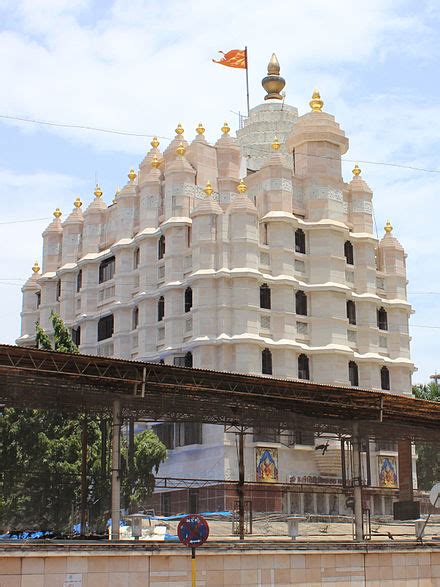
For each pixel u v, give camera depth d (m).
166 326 72.69
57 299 87.12
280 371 70.56
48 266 88.06
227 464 65.44
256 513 56.22
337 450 70.31
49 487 42.03
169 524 46.75
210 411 37.53
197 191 76.31
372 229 80.81
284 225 74.19
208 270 70.44
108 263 82.06
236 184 78.44
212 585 27.56
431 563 32.53
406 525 54.44
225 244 71.31
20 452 48.25
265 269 73.00
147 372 32.78
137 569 26.44
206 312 69.81
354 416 38.47
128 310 78.06
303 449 69.25
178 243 73.81
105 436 37.47
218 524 50.34
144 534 39.03
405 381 79.38
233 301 70.19
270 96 92.44
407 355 80.44
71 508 40.94
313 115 79.56
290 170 76.62
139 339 75.12
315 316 74.50
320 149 78.75
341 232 77.19
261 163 87.25
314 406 36.97
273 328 71.75
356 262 79.25
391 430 41.84
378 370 77.31
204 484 64.50
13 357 30.42
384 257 81.88
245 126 90.31
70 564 25.48
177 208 75.00
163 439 69.56
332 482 68.31
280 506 63.72
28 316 90.75
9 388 33.03
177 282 72.75
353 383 75.94
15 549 24.86
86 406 35.22
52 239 88.56
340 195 78.81
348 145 80.44
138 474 49.91
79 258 85.81
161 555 26.88
